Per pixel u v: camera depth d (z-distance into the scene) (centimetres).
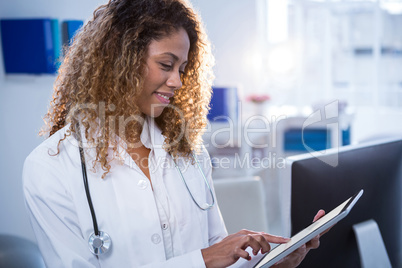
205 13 477
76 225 102
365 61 587
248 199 171
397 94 584
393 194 122
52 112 114
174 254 108
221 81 506
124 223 103
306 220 105
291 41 577
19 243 179
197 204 112
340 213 86
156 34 102
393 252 124
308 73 594
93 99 104
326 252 111
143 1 103
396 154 122
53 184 100
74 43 113
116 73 103
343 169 110
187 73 121
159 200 110
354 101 596
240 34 513
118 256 102
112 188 104
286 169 105
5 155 271
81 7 315
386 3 568
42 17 288
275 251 90
